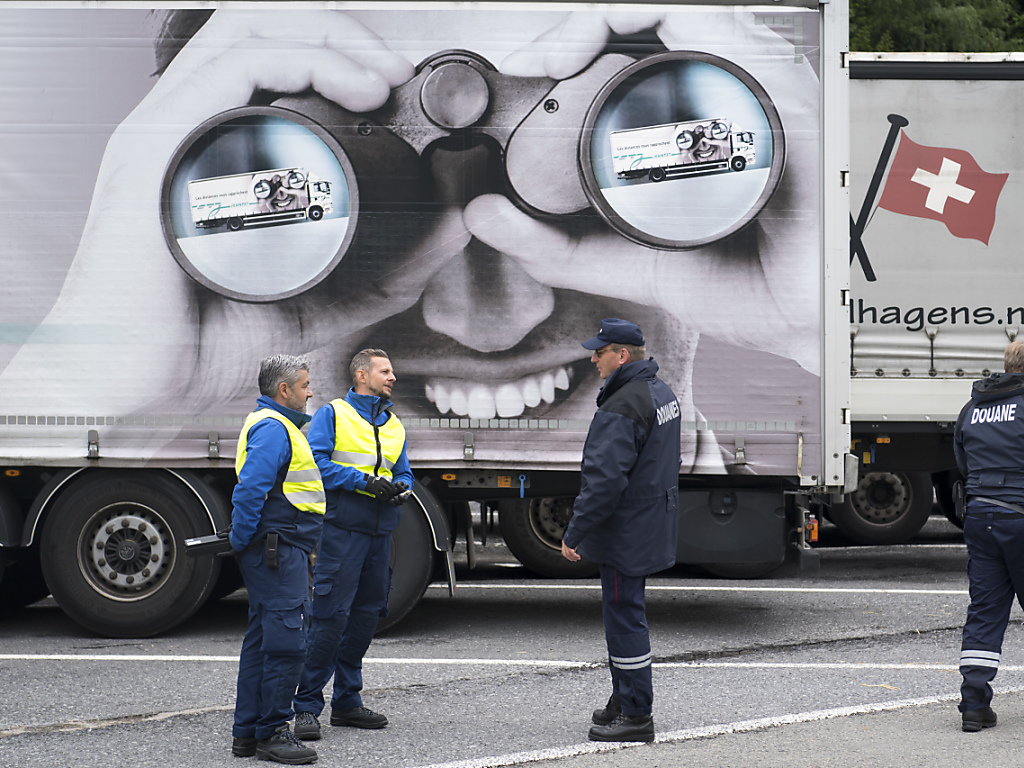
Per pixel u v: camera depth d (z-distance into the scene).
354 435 9.44
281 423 8.56
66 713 9.95
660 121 12.72
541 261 12.72
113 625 12.93
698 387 12.76
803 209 12.73
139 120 12.74
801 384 12.73
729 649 12.49
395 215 12.74
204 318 12.79
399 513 9.65
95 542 12.97
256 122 12.74
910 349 17.95
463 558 19.36
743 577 17.19
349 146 12.74
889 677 11.19
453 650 12.48
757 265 12.74
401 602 13.05
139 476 12.90
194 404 12.80
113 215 12.78
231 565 14.38
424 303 12.75
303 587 8.66
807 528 12.98
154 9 12.74
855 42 36.16
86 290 12.78
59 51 12.75
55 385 12.80
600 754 8.72
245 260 12.77
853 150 17.92
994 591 9.52
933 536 22.28
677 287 12.73
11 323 12.79
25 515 13.16
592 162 12.70
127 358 12.79
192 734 9.32
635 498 9.01
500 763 8.49
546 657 12.14
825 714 9.82
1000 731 9.28
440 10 12.72
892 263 17.91
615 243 12.73
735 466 12.73
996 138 17.88
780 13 12.72
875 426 18.17
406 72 12.73
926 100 17.88
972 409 10.03
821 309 12.75
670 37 12.70
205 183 12.76
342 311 12.77
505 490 13.51
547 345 12.74
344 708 9.52
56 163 12.77
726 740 9.06
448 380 12.75
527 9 12.71
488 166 12.71
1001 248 17.89
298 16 12.74
